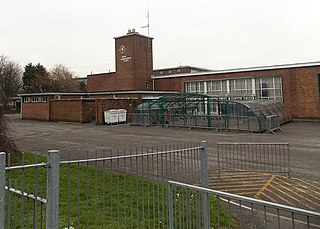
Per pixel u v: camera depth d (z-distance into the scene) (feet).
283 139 54.80
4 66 203.41
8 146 32.48
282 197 22.43
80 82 234.17
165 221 16.92
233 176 28.55
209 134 65.51
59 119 111.45
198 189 11.43
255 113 67.77
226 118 72.74
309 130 69.97
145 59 139.85
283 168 31.37
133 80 135.13
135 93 116.67
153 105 90.02
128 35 136.87
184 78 128.77
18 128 83.76
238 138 57.62
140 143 52.95
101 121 98.22
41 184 23.48
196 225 14.47
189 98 83.97
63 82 210.38
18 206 17.52
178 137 60.95
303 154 39.09
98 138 60.70
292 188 24.61
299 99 101.96
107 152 43.24
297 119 101.14
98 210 18.71
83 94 128.26
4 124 33.17
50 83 203.41
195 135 63.98
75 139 59.26
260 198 22.21
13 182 23.47
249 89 111.86
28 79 209.56
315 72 99.19
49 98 116.16
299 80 102.12
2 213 9.53
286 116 91.30
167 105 87.20
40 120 118.01
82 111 103.50
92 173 28.53
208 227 11.23
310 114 99.81
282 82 104.99
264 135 61.77
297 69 102.53
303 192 23.54
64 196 21.44
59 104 111.55
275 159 35.63
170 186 12.87
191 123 80.23
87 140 57.57
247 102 72.59
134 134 67.56
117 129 80.18
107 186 23.97
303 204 20.90
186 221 15.35
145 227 16.30
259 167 31.86
